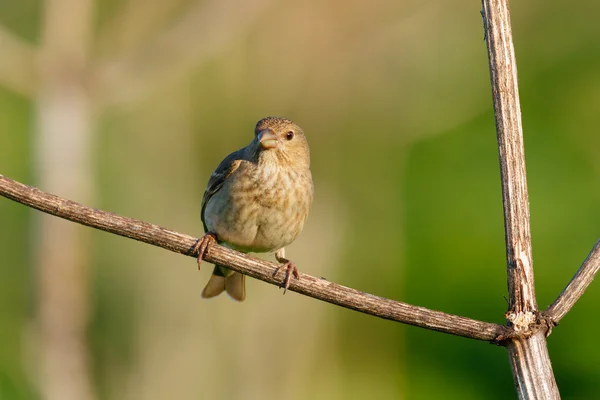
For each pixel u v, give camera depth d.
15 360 14.66
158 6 14.47
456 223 15.46
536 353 4.55
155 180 14.70
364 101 16.36
